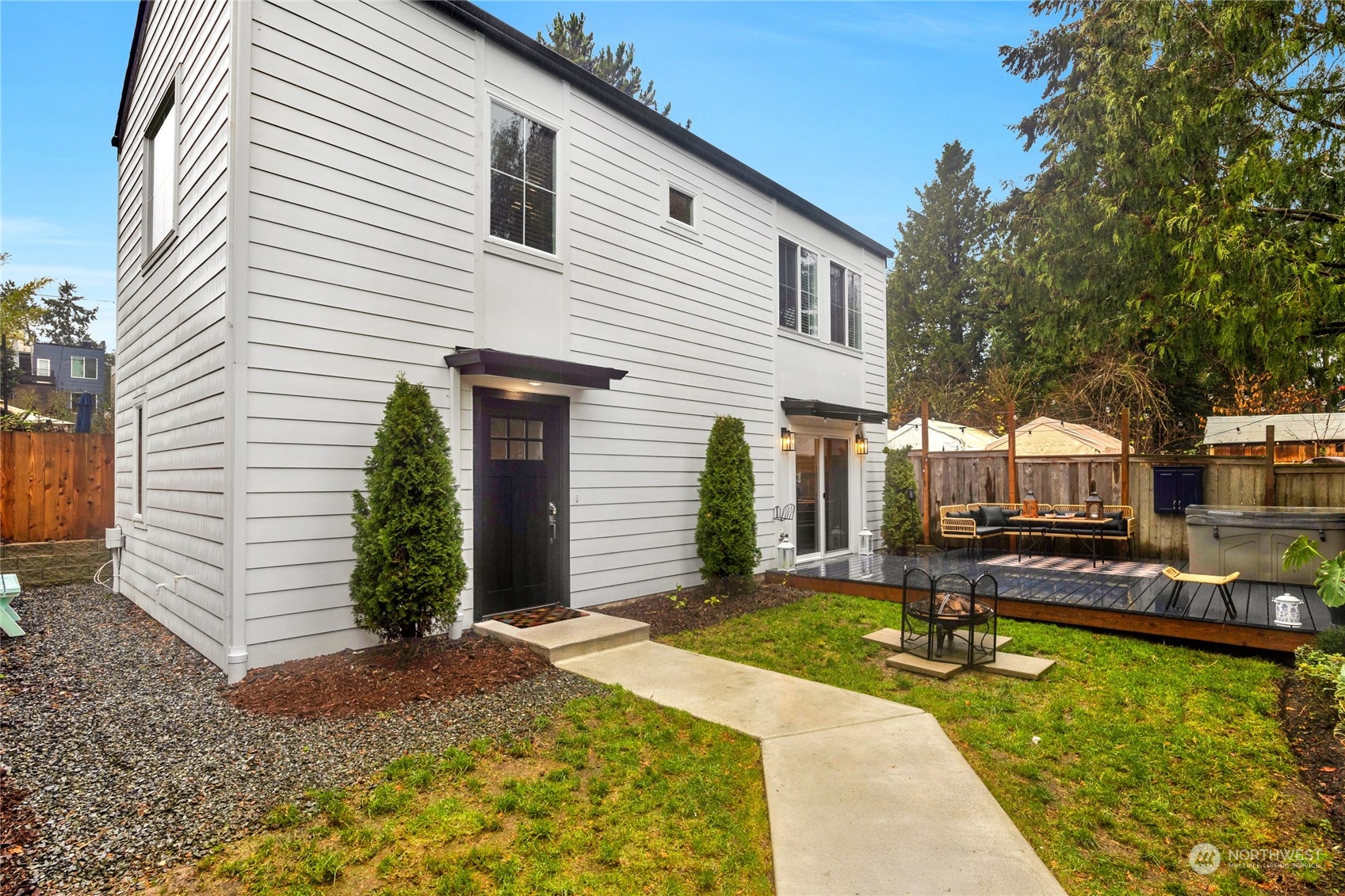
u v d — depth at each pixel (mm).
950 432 18250
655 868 2701
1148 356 17141
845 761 3639
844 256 11859
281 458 4906
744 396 9516
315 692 4379
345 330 5266
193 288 5520
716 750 3811
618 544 7637
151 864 2629
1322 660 4402
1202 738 3988
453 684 4617
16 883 2471
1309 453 14547
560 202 7020
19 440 8828
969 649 5426
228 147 4723
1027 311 17234
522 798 3197
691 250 8719
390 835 2877
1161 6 10680
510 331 6480
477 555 6168
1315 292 8805
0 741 3686
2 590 5812
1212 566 8180
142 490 7508
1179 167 11023
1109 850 2916
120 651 5492
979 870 2660
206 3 5293
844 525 11664
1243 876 2719
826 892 2512
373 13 5512
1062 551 10953
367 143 5441
